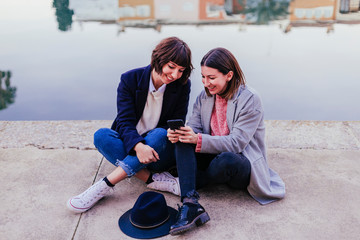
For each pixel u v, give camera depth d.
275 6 12.27
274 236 1.80
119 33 7.86
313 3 12.05
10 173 2.29
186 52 1.85
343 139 2.65
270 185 2.11
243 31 8.27
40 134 2.74
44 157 2.46
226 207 2.00
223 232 1.82
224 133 2.06
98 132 2.06
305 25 9.39
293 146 2.57
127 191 2.15
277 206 2.01
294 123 2.88
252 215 1.94
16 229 1.85
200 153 2.09
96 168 2.36
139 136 1.99
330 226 1.85
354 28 8.68
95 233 1.83
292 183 2.20
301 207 2.00
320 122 2.89
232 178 1.99
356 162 2.39
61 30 7.93
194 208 1.80
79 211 1.95
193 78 4.25
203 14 11.30
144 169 2.12
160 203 1.84
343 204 2.01
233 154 1.92
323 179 2.23
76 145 2.61
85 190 2.15
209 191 2.13
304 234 1.81
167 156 2.09
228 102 1.99
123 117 2.06
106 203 2.04
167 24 9.71
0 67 5.33
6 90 4.41
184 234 1.81
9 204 2.02
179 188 2.07
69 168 2.36
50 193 2.12
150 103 2.09
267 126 2.85
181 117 2.17
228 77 1.90
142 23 9.70
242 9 12.10
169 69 1.87
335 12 10.92
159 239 1.78
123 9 11.18
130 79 2.06
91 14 10.49
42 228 1.86
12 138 2.68
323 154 2.48
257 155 2.04
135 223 1.83
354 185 2.17
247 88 1.99
